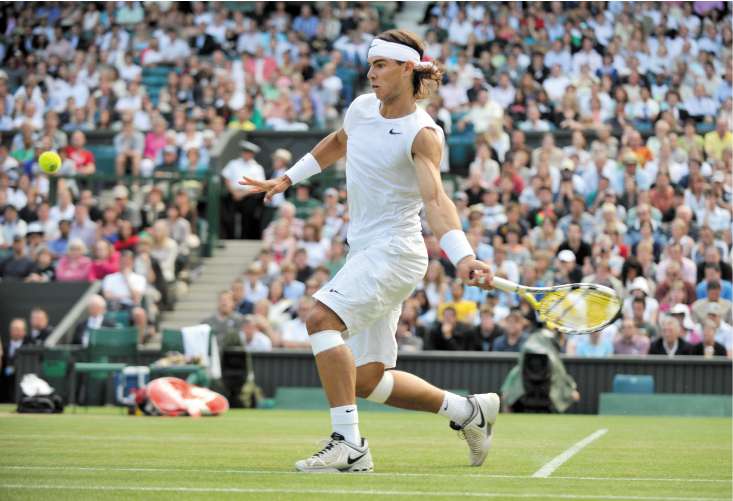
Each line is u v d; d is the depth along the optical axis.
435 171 6.86
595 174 21.86
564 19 27.45
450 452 8.97
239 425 12.95
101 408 17.39
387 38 6.99
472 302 18.61
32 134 24.66
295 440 10.33
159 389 15.15
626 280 19.16
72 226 21.77
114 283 19.77
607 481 6.72
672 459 8.71
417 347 17.89
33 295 19.94
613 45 26.50
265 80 26.62
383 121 7.06
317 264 20.92
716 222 21.30
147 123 25.89
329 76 25.73
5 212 22.48
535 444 10.35
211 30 28.72
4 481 6.35
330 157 7.95
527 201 21.36
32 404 15.76
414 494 5.76
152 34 28.98
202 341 16.83
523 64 26.31
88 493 5.75
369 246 7.07
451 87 25.33
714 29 27.41
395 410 17.11
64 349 17.42
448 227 6.66
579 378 17.31
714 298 18.59
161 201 22.11
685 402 16.83
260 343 18.23
